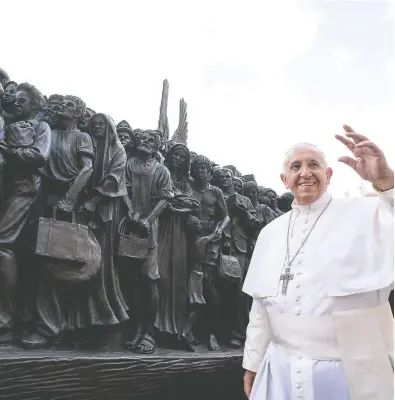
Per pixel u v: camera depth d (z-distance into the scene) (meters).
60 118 3.41
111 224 3.45
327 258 1.92
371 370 1.79
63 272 3.02
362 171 1.88
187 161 4.31
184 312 4.01
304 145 2.14
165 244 4.00
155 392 3.27
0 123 3.07
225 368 3.79
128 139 3.94
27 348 2.91
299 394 1.86
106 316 3.29
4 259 2.85
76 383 2.76
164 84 5.45
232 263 4.42
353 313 1.84
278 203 5.86
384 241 1.85
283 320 1.98
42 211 3.21
